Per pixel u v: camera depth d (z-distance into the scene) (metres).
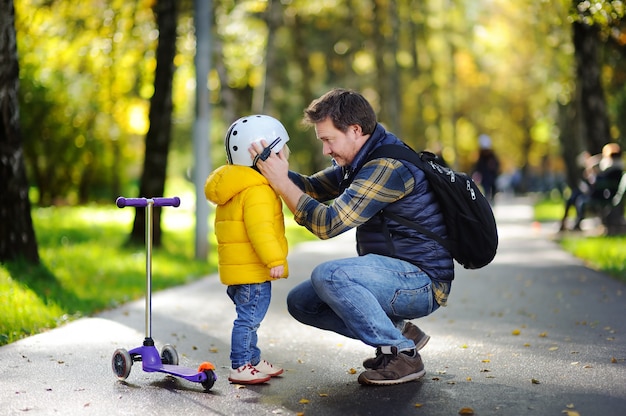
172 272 13.34
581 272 13.06
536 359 6.70
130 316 9.23
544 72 32.28
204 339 7.92
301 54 36.31
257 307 5.96
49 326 8.40
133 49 18.98
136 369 6.48
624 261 13.30
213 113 38.91
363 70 41.69
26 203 11.42
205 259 15.43
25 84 30.98
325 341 7.79
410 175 5.68
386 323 5.70
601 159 19.39
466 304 10.11
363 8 35.91
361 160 5.76
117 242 17.67
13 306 8.73
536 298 10.43
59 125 32.88
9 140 11.25
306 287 6.07
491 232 5.70
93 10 18.22
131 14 18.45
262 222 5.69
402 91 42.53
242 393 5.73
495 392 5.63
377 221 5.78
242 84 30.95
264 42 27.88
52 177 34.78
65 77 31.44
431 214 5.75
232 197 5.82
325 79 39.38
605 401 5.33
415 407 5.29
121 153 40.44
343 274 5.65
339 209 5.59
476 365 6.52
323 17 35.38
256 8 24.48
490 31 42.62
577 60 19.83
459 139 62.19
